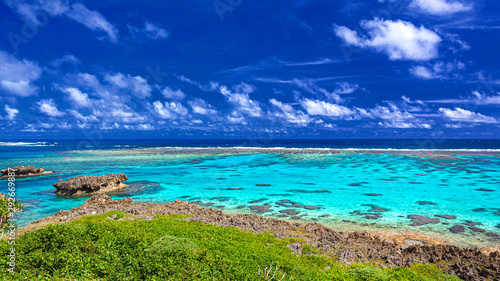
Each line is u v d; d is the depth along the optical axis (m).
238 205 30.17
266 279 11.50
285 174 50.16
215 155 87.75
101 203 28.16
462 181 42.38
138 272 11.00
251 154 90.75
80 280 9.64
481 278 13.81
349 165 61.72
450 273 14.63
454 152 92.62
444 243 19.52
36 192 36.84
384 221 24.45
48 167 59.88
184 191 37.06
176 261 11.93
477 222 24.03
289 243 18.22
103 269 10.77
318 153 93.00
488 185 39.44
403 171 52.44
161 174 50.69
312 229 20.89
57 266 10.72
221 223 21.72
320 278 13.09
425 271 14.68
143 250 12.87
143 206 26.64
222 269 12.03
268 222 22.45
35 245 12.34
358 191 36.34
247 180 44.56
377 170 54.06
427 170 53.38
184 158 78.50
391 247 17.81
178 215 23.50
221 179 45.50
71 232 13.38
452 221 24.33
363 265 15.34
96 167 59.88
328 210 28.00
